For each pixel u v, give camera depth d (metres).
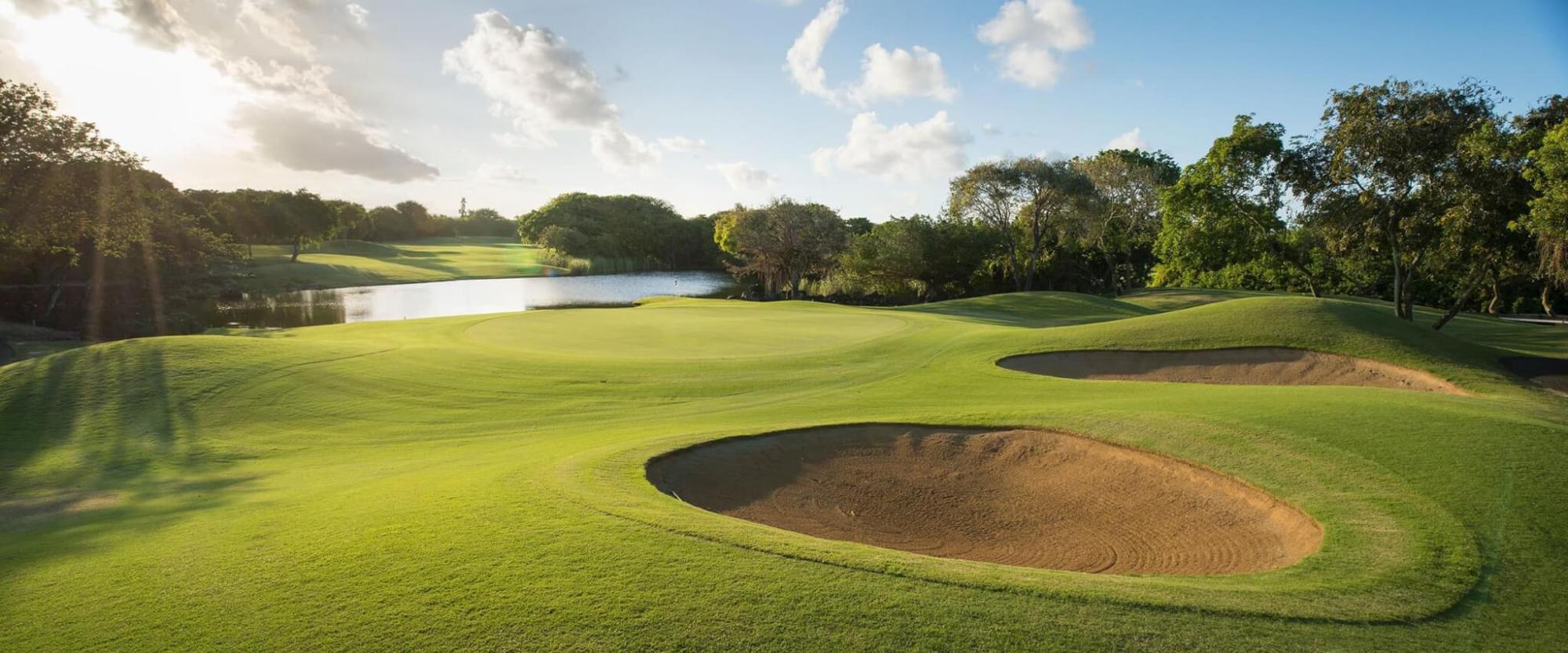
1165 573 7.67
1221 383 18.00
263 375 17.55
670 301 47.09
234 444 13.66
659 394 17.16
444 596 5.57
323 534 7.17
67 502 10.48
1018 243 66.25
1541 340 29.84
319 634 5.07
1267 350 19.59
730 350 22.70
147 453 13.12
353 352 20.33
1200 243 34.50
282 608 5.49
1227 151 30.97
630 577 5.83
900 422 12.76
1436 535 7.08
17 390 15.82
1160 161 72.44
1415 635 5.37
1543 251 22.42
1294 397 12.63
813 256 66.44
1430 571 6.39
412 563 6.20
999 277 68.44
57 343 34.72
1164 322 22.31
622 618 5.20
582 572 5.91
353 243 118.94
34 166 31.02
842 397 16.59
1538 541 6.86
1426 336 20.38
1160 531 8.80
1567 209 17.33
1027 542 8.98
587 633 5.00
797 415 14.43
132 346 18.75
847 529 9.30
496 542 6.61
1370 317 21.27
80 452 13.16
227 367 17.89
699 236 117.81
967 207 60.50
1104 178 61.31
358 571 6.08
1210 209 32.94
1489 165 23.17
